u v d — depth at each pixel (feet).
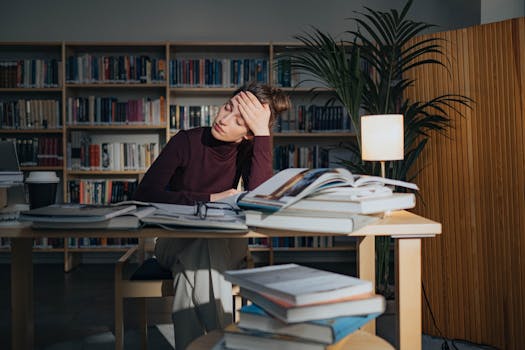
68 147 14.30
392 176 8.85
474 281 7.48
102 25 15.25
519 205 6.93
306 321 2.72
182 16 15.38
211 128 5.71
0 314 9.57
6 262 15.20
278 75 14.46
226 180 5.72
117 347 5.38
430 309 7.96
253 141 5.33
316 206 3.56
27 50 15.06
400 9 15.37
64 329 8.73
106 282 12.52
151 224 3.74
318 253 15.49
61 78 14.26
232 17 15.42
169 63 14.32
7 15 15.11
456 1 15.05
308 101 15.37
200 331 4.60
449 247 7.72
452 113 7.64
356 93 8.98
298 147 14.62
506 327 7.13
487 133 7.27
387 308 9.14
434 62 7.76
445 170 7.74
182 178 5.70
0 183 4.63
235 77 14.43
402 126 7.02
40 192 4.66
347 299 2.82
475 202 7.43
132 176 15.26
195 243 4.62
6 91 14.57
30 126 14.28
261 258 15.01
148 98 14.49
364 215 3.64
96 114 14.35
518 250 6.97
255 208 3.59
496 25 7.14
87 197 14.30
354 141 15.19
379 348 2.99
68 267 13.84
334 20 15.43
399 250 3.82
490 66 7.22
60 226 3.65
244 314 2.93
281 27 15.44
